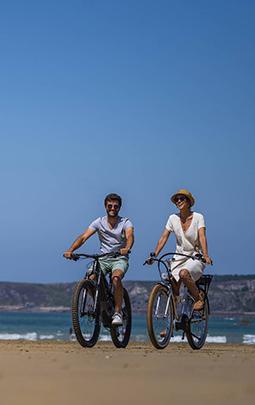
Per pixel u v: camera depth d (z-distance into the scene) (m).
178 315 18.66
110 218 18.77
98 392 8.08
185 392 8.15
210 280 19.30
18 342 22.89
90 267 18.64
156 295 18.11
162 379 9.48
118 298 18.42
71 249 18.53
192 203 18.97
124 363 11.98
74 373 10.09
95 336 18.59
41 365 11.30
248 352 17.73
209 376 9.91
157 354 15.12
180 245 19.02
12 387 8.32
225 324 187.25
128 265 18.86
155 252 18.72
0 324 170.38
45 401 7.32
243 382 9.12
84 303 18.23
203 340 19.55
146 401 7.45
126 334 19.22
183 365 11.77
